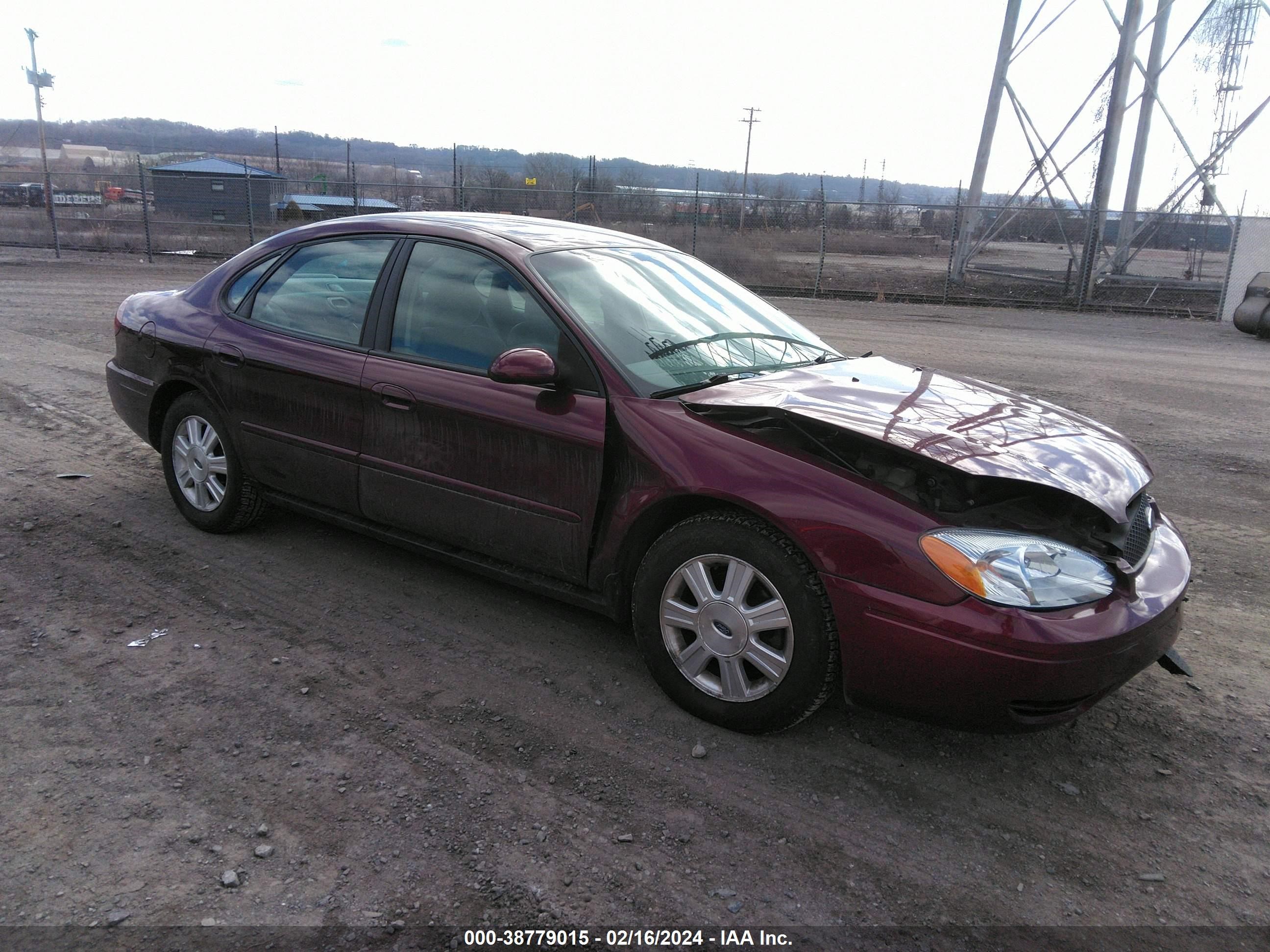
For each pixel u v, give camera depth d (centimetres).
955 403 334
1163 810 281
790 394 324
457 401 346
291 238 429
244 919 220
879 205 2186
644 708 322
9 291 1489
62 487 523
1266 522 563
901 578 266
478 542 355
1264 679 365
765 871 247
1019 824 272
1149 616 274
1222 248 3381
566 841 254
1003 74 2381
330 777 276
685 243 2342
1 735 288
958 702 265
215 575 415
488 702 322
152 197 2955
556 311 338
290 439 403
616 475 320
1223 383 1086
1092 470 293
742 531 292
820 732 314
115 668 332
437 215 412
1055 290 2331
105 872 232
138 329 469
